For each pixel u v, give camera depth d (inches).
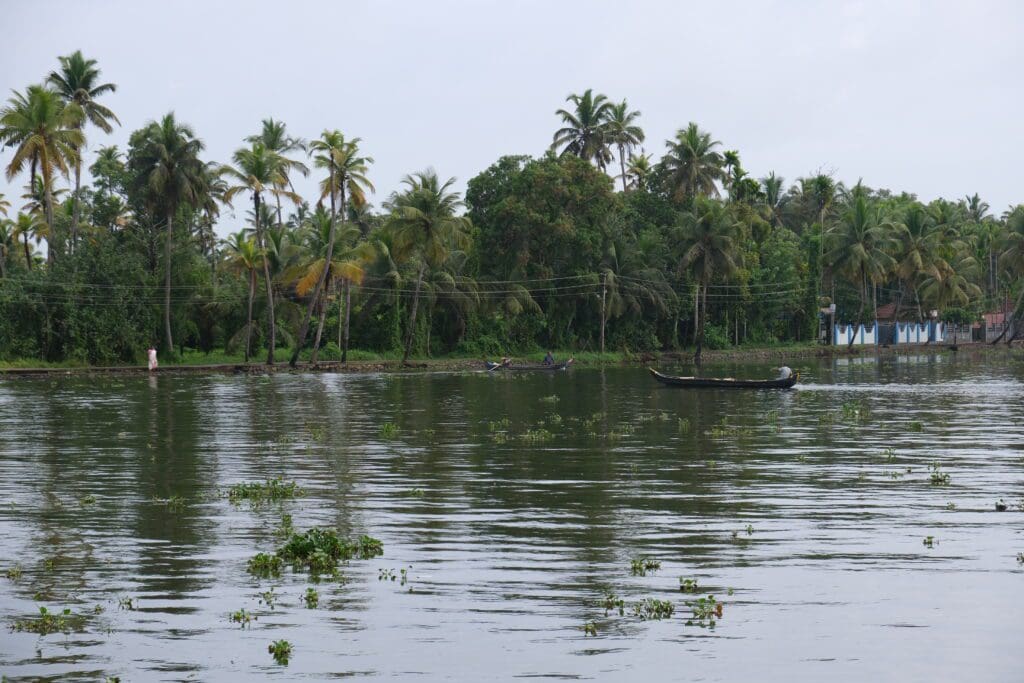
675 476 975.6
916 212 4776.1
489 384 2546.8
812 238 4756.4
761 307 4675.2
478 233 3939.5
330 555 659.4
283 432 1373.0
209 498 863.7
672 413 1674.5
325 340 3786.9
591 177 3929.6
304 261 3393.2
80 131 3004.4
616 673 467.8
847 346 4830.2
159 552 677.9
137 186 3198.8
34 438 1302.9
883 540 701.3
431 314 3828.7
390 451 1166.3
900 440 1266.0
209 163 3245.6
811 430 1390.3
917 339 5295.3
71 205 3816.4
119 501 850.8
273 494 879.1
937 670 469.7
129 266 3250.5
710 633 517.0
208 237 3959.2
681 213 4158.5
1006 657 484.1
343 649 499.8
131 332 3201.3
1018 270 4958.2
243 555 669.9
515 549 682.2
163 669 476.7
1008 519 767.1
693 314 4525.1
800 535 717.3
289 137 3750.0
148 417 1596.9
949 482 932.6
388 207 3393.2
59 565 645.9
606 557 660.7
